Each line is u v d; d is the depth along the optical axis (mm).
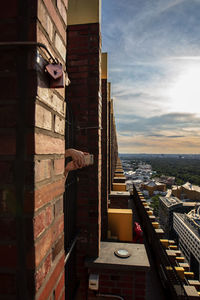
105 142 4285
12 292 692
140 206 6770
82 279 2465
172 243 3744
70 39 2477
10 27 728
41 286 750
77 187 2482
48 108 833
